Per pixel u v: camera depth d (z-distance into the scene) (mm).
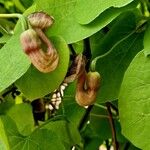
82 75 365
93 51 396
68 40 352
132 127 358
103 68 394
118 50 397
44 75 359
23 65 342
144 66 355
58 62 349
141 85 356
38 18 346
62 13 360
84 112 514
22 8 525
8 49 358
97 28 345
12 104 497
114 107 497
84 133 580
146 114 356
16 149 388
